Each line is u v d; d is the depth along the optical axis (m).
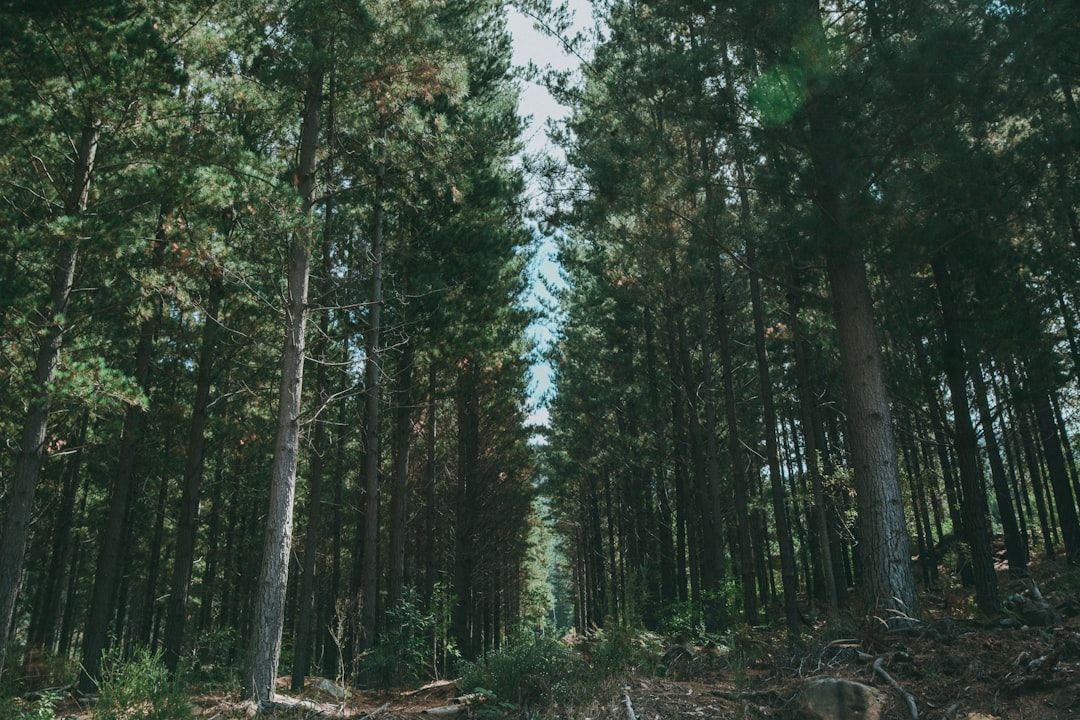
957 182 10.23
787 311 16.56
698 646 11.88
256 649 9.52
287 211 10.82
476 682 9.50
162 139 11.59
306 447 20.45
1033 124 11.97
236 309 16.08
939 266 12.47
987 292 11.67
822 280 14.80
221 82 11.90
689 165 13.17
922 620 9.16
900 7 10.38
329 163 12.89
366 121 12.90
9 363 12.09
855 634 9.33
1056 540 28.80
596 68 14.02
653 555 27.27
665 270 17.55
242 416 18.78
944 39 9.22
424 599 21.23
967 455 11.92
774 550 36.69
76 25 11.11
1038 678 6.32
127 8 11.44
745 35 10.60
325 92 12.88
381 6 11.87
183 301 12.73
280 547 10.02
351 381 19.62
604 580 33.31
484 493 25.28
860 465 10.08
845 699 6.63
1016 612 9.00
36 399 10.41
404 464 18.59
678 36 13.30
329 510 26.62
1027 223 12.48
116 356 16.14
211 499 25.77
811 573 29.33
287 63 11.38
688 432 21.88
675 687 8.14
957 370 12.11
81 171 11.93
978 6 9.63
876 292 13.59
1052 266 12.59
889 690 6.91
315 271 16.58
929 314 12.79
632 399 24.59
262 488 23.88
